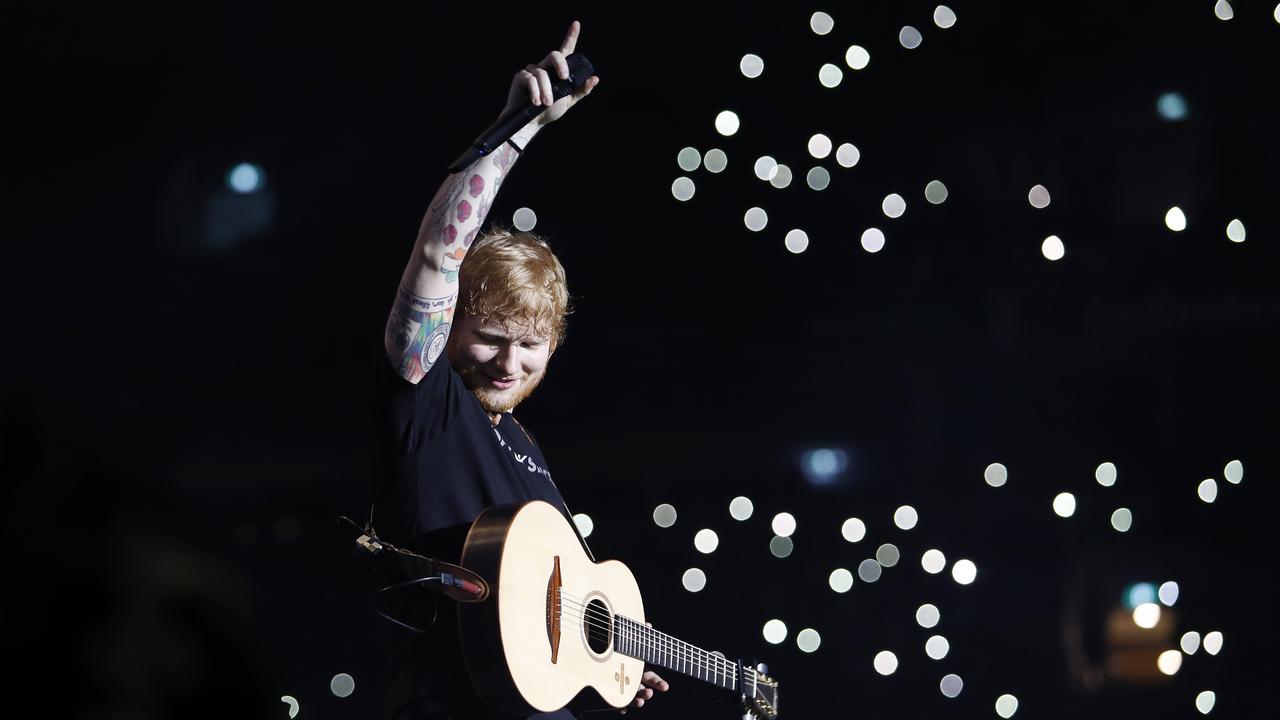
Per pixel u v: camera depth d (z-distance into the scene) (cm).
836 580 1465
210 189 2161
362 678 1692
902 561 1800
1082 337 1852
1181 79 1786
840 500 1888
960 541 1822
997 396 1884
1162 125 1794
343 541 1892
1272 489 1786
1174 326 1825
